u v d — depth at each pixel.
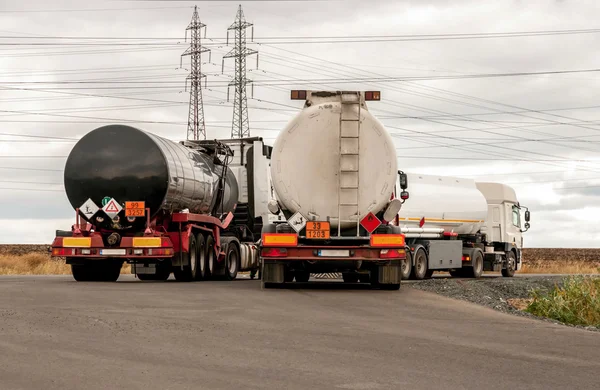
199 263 25.12
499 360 9.27
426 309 14.97
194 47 62.25
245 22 61.22
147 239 22.84
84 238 22.89
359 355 9.35
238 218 29.78
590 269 51.22
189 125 61.84
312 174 19.53
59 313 12.88
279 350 9.59
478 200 32.59
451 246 30.38
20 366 8.33
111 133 23.12
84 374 7.97
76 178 22.98
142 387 7.44
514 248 36.62
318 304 15.45
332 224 19.72
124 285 20.88
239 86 60.84
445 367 8.73
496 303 17.19
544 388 7.77
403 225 27.83
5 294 16.77
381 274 19.78
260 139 29.88
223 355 9.17
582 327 13.66
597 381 8.17
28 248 76.25
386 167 19.62
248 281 25.36
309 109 19.47
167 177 22.94
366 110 19.47
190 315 13.01
